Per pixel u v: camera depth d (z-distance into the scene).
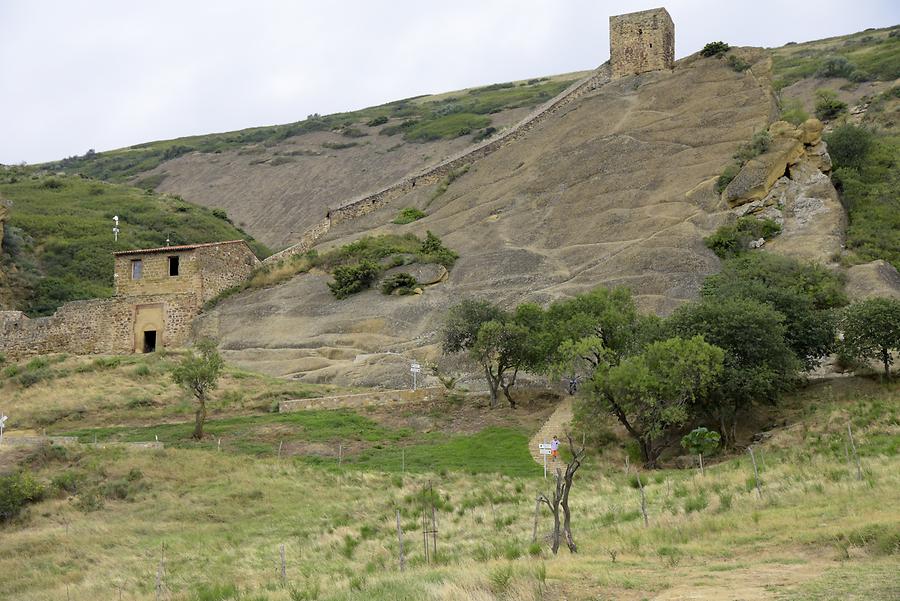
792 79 135.12
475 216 78.94
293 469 38.69
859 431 36.00
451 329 50.00
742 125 77.56
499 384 50.19
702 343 38.22
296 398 51.28
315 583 23.33
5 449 38.56
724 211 65.31
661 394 37.94
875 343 42.31
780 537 21.83
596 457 39.47
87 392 52.31
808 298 47.12
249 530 31.70
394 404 49.16
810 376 46.06
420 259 68.38
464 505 32.44
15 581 27.42
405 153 157.00
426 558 25.02
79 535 31.56
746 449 38.16
